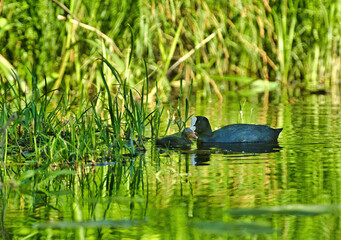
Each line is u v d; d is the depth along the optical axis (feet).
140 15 67.26
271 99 68.49
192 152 39.55
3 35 66.54
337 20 80.33
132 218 24.64
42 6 65.67
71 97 65.21
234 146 41.81
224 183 30.25
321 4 78.07
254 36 74.33
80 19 66.33
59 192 29.17
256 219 24.43
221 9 75.00
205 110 59.77
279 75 79.66
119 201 27.32
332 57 81.97
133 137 42.52
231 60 80.23
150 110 59.00
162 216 24.93
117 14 67.36
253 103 65.21
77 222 22.62
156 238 22.41
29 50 67.82
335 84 81.30
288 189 28.68
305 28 79.46
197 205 26.37
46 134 41.14
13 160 36.37
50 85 69.51
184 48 76.13
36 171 32.14
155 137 43.14
